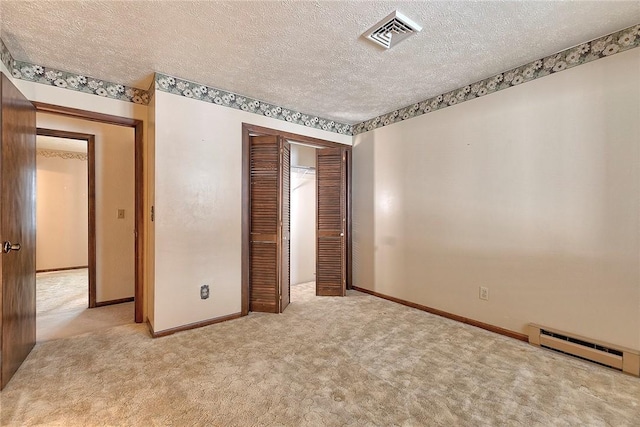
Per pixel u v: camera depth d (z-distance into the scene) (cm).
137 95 290
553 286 235
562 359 217
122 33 200
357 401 169
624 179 203
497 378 193
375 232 391
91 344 243
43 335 262
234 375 196
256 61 240
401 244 356
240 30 197
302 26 193
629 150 201
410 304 344
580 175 222
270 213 324
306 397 173
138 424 151
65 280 486
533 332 241
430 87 295
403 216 354
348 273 423
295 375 196
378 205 387
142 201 293
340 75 266
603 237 212
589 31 204
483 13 182
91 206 352
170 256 267
